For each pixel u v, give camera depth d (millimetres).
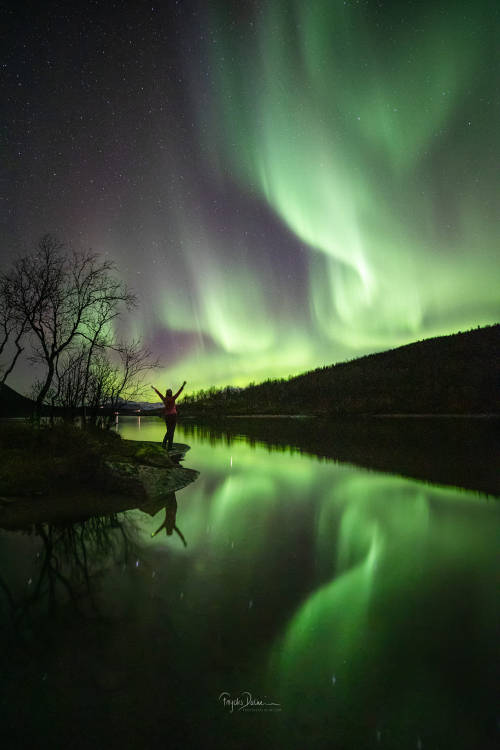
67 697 2119
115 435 13820
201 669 2344
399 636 2686
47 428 10430
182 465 11039
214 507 6320
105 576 3688
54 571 3809
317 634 2713
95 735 1870
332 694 2139
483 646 2566
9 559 4113
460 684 2213
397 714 1991
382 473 9367
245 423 46656
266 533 4977
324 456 12898
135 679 2258
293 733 1882
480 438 19438
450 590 3381
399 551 4336
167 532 5027
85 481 7418
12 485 6949
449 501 6586
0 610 3053
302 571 3803
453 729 1903
